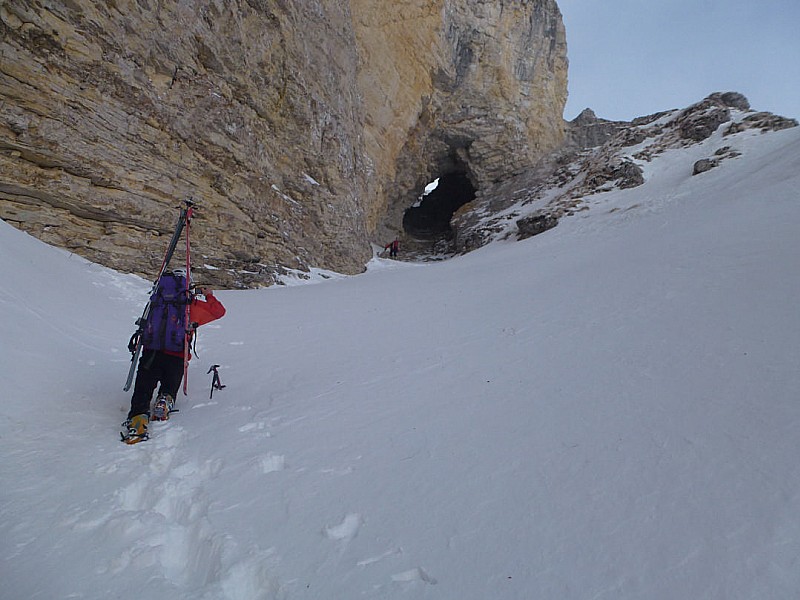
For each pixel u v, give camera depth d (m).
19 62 7.20
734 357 3.17
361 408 3.31
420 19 28.56
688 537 1.67
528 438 2.59
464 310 6.89
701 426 2.40
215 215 11.77
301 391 3.83
